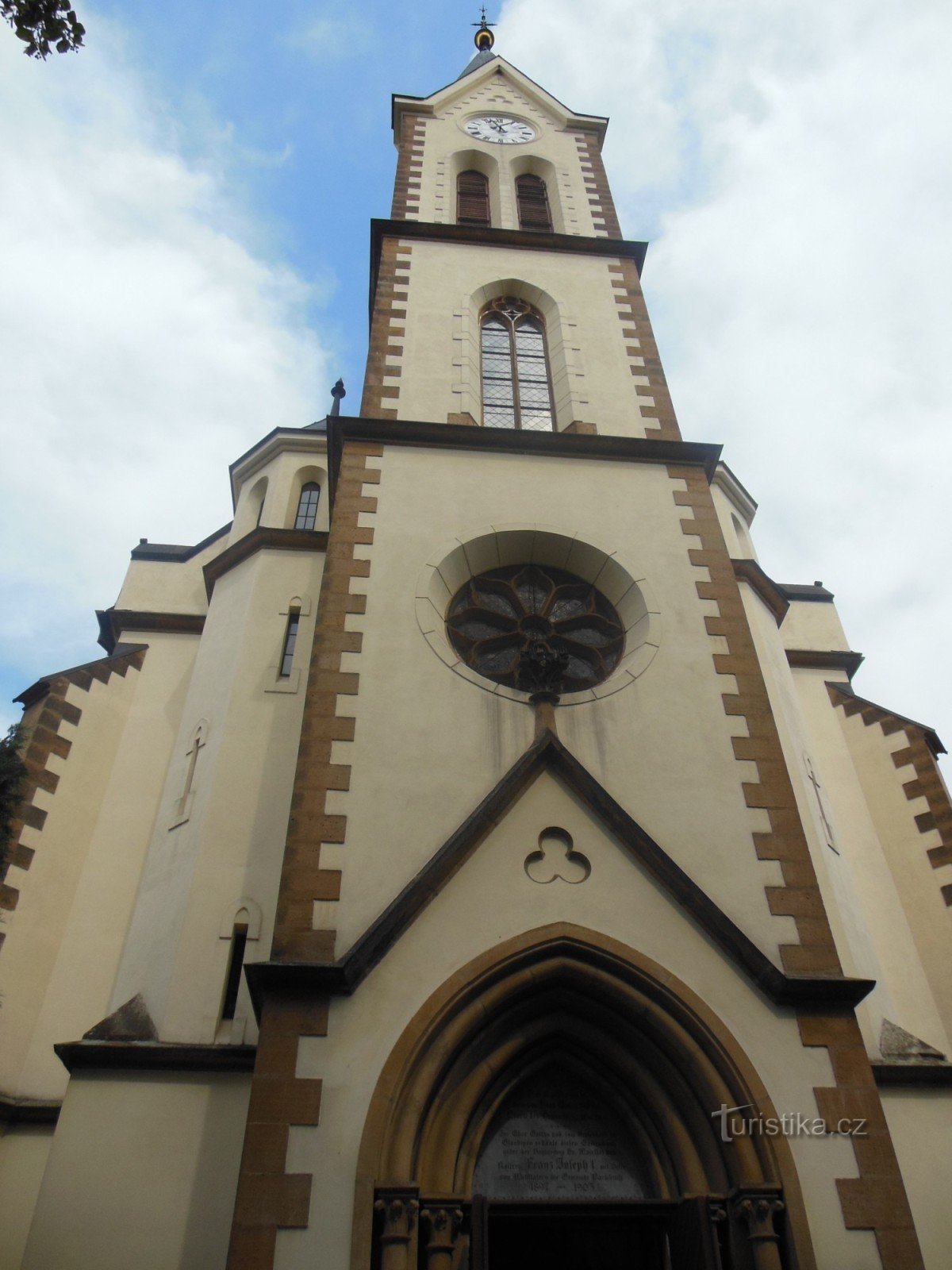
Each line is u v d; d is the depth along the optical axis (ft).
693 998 34.30
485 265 73.20
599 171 91.04
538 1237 33.71
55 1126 44.24
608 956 34.99
